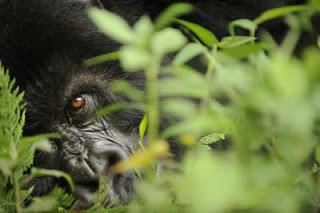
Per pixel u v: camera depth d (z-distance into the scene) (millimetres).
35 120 7039
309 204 3223
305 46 8461
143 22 2496
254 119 2463
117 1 8828
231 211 2277
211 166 2125
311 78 2258
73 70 7148
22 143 3316
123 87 2824
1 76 3691
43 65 7055
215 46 2873
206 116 2430
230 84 2514
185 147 7219
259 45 2732
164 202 2730
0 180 3986
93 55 7223
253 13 9227
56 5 7277
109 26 2420
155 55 2486
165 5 9094
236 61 2916
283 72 2252
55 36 7121
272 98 2291
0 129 3615
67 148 6926
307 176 3088
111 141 7016
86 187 6441
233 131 2494
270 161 2494
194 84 2564
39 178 6582
